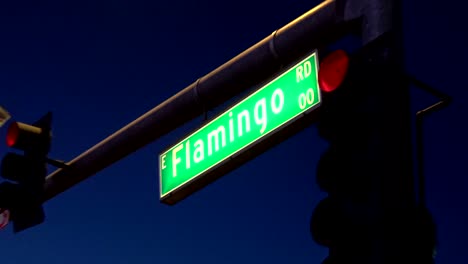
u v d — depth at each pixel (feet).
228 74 22.33
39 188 28.12
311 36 20.20
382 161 17.46
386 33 18.58
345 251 16.83
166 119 24.25
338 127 17.63
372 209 17.06
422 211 16.97
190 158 22.58
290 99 19.62
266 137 20.11
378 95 17.99
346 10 19.39
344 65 17.61
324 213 17.04
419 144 18.44
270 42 21.09
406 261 16.49
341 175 17.17
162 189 23.44
